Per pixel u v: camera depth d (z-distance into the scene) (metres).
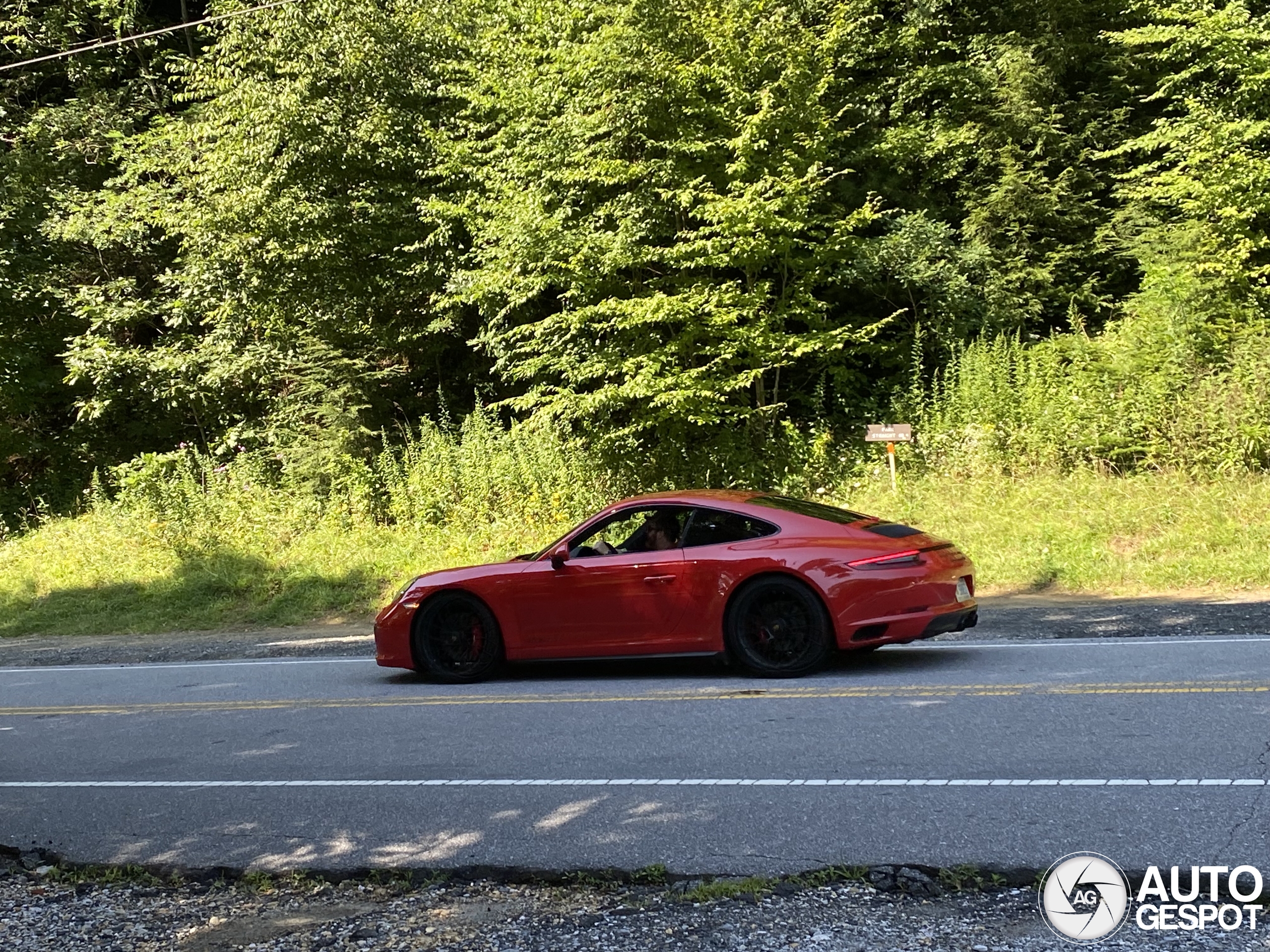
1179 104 19.25
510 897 4.29
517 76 18.64
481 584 9.03
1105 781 5.12
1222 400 15.54
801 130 17.97
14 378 23.89
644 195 17.11
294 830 5.33
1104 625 9.95
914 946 3.56
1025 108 20.34
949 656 8.90
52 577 18.86
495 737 6.96
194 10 28.44
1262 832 4.34
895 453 17.47
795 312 17.97
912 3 22.27
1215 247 17.47
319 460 20.02
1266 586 11.65
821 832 4.71
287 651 12.60
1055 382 17.62
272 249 20.73
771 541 8.30
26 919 4.41
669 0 17.17
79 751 7.57
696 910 4.02
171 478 21.67
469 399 23.30
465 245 20.52
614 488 18.23
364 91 21.27
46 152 25.20
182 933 4.15
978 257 19.58
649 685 8.36
